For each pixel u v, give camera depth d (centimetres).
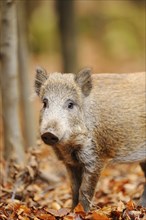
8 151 1402
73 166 1119
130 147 1133
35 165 1205
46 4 4112
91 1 4344
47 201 1218
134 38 4109
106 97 1109
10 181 1274
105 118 1091
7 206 1030
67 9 2283
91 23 4231
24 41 1653
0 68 1414
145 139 1149
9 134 1398
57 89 1039
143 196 1170
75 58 2314
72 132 1029
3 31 1376
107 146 1101
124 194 1314
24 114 1617
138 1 4450
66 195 1291
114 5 4325
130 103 1130
